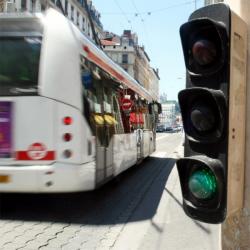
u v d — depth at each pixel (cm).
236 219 237
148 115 1848
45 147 755
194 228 725
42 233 698
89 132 811
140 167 1797
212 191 203
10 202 945
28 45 774
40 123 758
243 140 232
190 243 631
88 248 616
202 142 209
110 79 1040
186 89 208
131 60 12481
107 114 980
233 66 213
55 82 765
